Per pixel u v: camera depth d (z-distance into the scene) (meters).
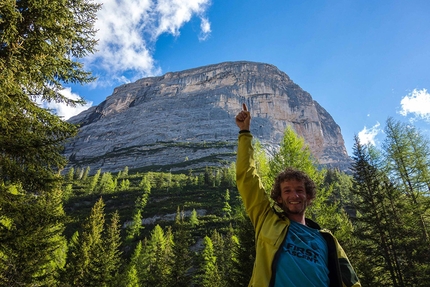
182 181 96.75
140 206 70.94
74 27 7.02
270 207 2.28
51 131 6.18
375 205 15.62
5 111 5.09
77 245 22.44
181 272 22.91
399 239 14.42
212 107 180.62
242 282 12.54
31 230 6.03
